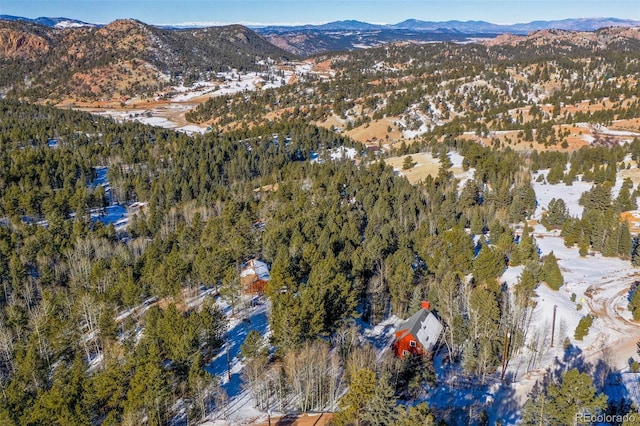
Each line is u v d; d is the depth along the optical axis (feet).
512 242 286.25
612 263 299.17
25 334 222.69
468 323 206.08
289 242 277.03
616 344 209.46
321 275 206.90
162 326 188.96
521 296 218.38
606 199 382.83
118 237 384.27
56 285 285.43
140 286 246.47
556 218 363.35
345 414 144.36
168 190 470.39
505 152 561.02
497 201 387.96
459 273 245.24
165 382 157.17
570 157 566.77
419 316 204.64
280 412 170.30
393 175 494.59
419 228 298.76
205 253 265.54
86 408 155.43
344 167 518.37
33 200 407.44
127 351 182.50
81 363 179.01
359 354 175.94
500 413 166.71
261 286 249.14
